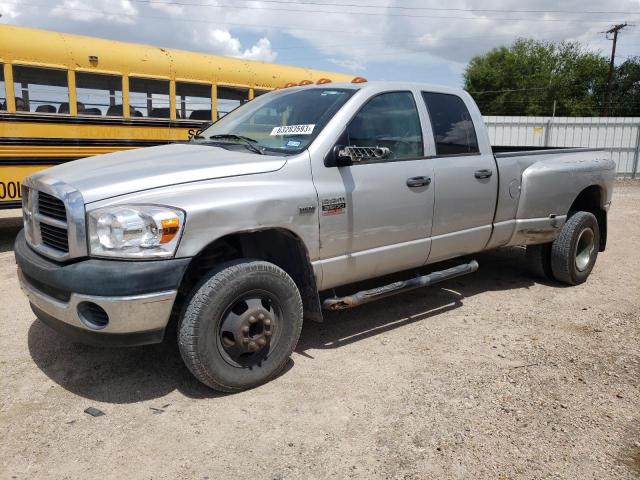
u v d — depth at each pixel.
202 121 9.96
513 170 5.26
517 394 3.58
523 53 57.31
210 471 2.79
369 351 4.23
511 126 21.25
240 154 3.83
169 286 3.15
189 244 3.20
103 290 3.04
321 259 3.87
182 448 2.97
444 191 4.59
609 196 6.34
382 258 4.26
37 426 3.17
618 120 20.47
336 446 3.00
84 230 3.12
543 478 2.76
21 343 4.30
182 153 3.89
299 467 2.82
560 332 4.66
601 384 3.73
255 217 3.45
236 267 3.41
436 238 4.62
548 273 6.06
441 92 4.84
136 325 3.13
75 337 3.27
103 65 8.66
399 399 3.50
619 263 7.13
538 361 4.08
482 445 3.02
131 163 3.62
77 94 8.46
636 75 51.88
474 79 58.06
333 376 3.80
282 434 3.11
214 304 3.32
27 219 3.75
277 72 10.99
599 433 3.15
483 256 7.27
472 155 4.92
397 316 4.98
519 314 5.09
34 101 8.08
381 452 2.96
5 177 7.90
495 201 5.09
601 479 2.76
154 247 3.11
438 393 3.58
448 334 4.59
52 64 8.14
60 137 8.34
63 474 2.75
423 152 4.53
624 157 20.77
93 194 3.15
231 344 3.45
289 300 3.68
